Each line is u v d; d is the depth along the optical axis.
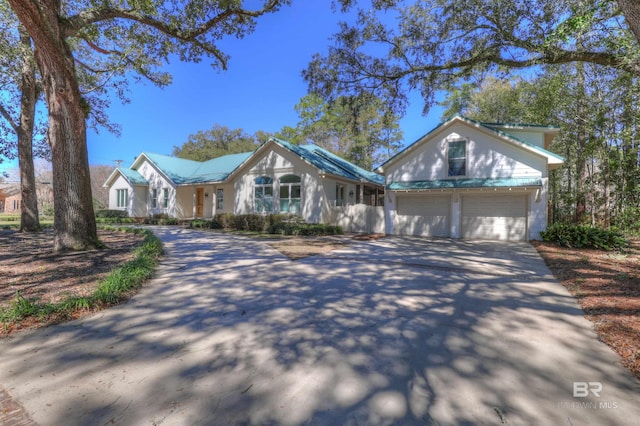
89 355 3.15
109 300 4.63
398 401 2.48
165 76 13.67
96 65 14.49
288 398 2.50
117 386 2.63
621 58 7.50
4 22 11.12
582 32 8.00
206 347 3.37
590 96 15.34
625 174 14.66
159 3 9.77
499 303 4.97
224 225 18.31
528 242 12.92
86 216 9.06
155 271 6.84
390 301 5.04
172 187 24.23
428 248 11.12
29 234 14.12
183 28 10.31
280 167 19.14
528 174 13.47
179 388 2.61
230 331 3.80
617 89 13.89
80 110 8.67
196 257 8.77
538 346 3.46
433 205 15.51
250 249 10.38
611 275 6.64
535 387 2.69
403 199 16.09
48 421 2.19
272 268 7.42
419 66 10.57
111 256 8.20
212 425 2.18
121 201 27.17
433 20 9.59
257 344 3.46
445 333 3.81
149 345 3.40
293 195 18.86
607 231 11.03
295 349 3.35
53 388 2.58
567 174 19.69
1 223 21.20
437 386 2.69
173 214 24.19
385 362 3.10
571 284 6.06
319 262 8.23
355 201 22.30
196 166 28.11
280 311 4.53
